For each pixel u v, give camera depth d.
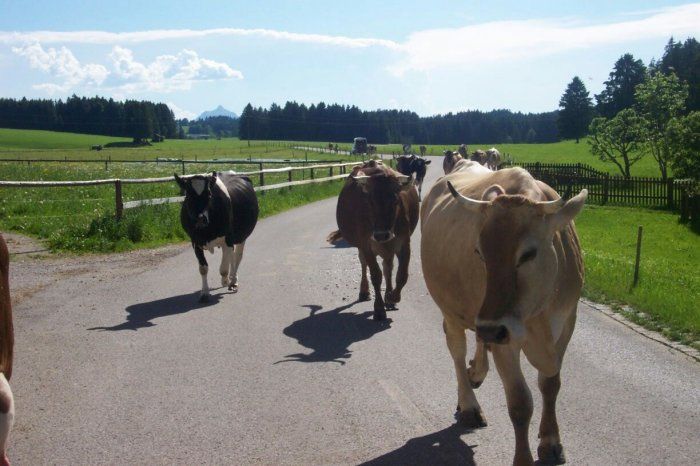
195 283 11.82
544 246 4.25
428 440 5.42
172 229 17.05
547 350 4.69
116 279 12.12
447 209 5.53
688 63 113.06
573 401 6.18
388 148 135.38
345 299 10.61
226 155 96.38
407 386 6.66
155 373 7.12
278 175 37.28
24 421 5.89
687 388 6.47
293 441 5.44
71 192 24.81
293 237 17.53
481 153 21.06
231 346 8.09
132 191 25.66
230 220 11.02
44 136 150.75
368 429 5.65
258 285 11.66
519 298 4.16
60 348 8.01
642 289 10.69
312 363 7.42
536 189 4.70
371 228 9.26
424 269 5.82
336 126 192.12
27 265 13.38
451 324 5.69
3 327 3.72
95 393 6.55
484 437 5.45
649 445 5.22
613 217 28.86
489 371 7.12
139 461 5.13
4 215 18.97
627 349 7.77
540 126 196.00
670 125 35.53
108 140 153.38
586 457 5.03
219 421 5.86
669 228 25.28
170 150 117.06
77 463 5.11
